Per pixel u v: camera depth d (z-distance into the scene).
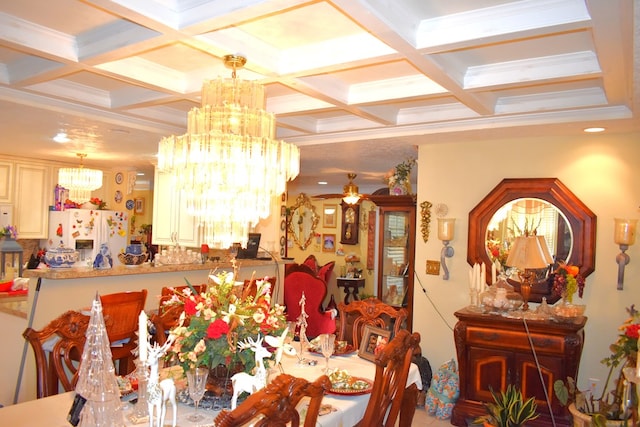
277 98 3.79
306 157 5.62
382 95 3.28
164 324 2.88
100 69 2.78
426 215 4.55
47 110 3.52
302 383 1.43
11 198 6.21
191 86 3.21
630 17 1.82
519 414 2.96
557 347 3.55
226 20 2.05
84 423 1.61
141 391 1.93
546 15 2.03
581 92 3.28
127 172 7.20
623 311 3.77
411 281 4.93
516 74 2.80
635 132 3.76
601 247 3.84
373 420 2.07
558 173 4.01
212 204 2.70
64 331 2.37
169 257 4.46
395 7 2.08
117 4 1.93
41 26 2.46
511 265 3.69
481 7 2.14
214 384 2.16
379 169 6.68
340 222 9.45
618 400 3.07
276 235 5.96
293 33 2.52
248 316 2.16
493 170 4.27
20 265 5.72
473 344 3.86
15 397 3.41
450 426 3.89
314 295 5.35
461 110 3.71
